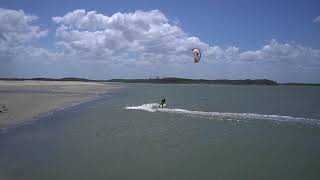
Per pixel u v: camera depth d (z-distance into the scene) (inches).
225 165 639.8
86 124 1110.4
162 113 1480.1
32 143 805.9
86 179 549.3
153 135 925.8
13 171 589.3
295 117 1368.1
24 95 2383.1
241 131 1012.5
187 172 590.2
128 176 565.6
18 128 1008.9
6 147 765.3
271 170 608.1
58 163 640.4
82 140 845.2
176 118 1300.4
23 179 547.8
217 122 1200.2
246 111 1606.8
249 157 698.2
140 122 1174.3
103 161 657.0
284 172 599.2
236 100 2586.1
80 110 1571.1
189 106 1876.2
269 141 859.4
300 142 852.6
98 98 2508.6
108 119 1250.6
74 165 626.5
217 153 731.4
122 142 828.0
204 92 4591.5
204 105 1963.6
